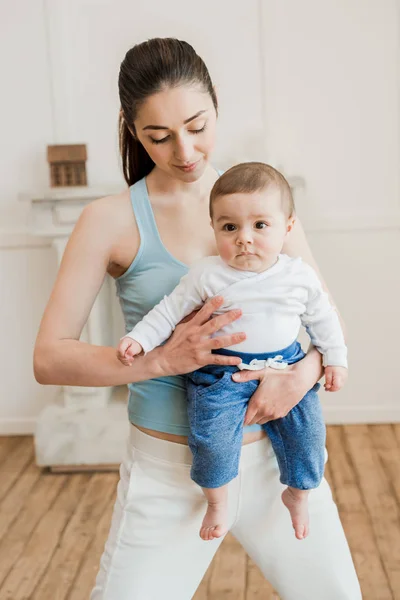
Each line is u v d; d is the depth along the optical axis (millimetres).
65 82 3920
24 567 2826
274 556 1562
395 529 2996
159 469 1483
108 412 3689
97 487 3510
